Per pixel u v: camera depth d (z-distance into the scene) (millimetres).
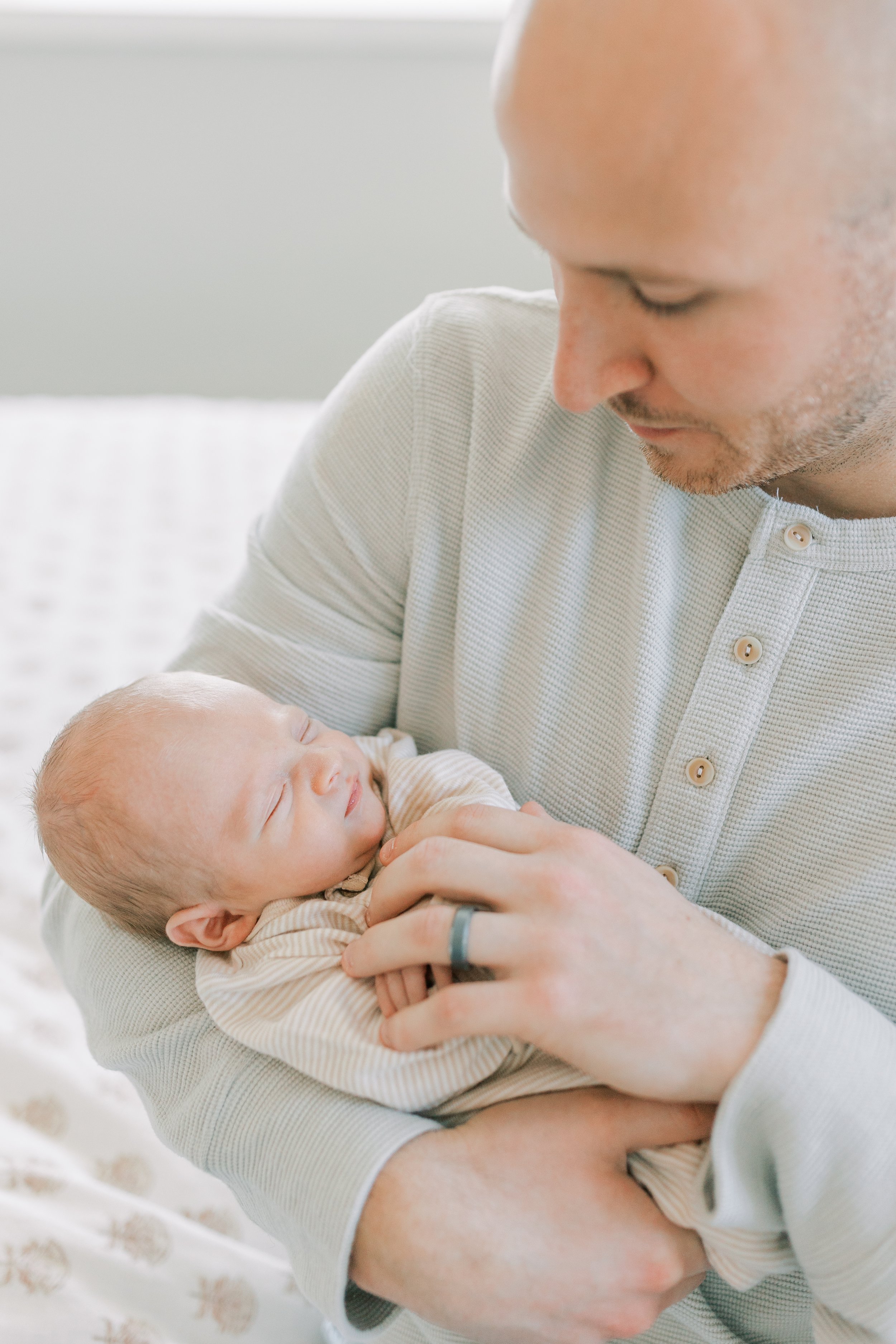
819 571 758
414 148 2592
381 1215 708
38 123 2527
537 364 874
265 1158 759
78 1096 1175
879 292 590
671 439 689
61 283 2725
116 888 930
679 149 532
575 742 852
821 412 634
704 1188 687
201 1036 828
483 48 2477
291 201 2645
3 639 1626
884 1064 670
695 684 795
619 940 696
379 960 757
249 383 2879
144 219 2652
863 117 529
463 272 2754
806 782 763
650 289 586
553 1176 721
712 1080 674
